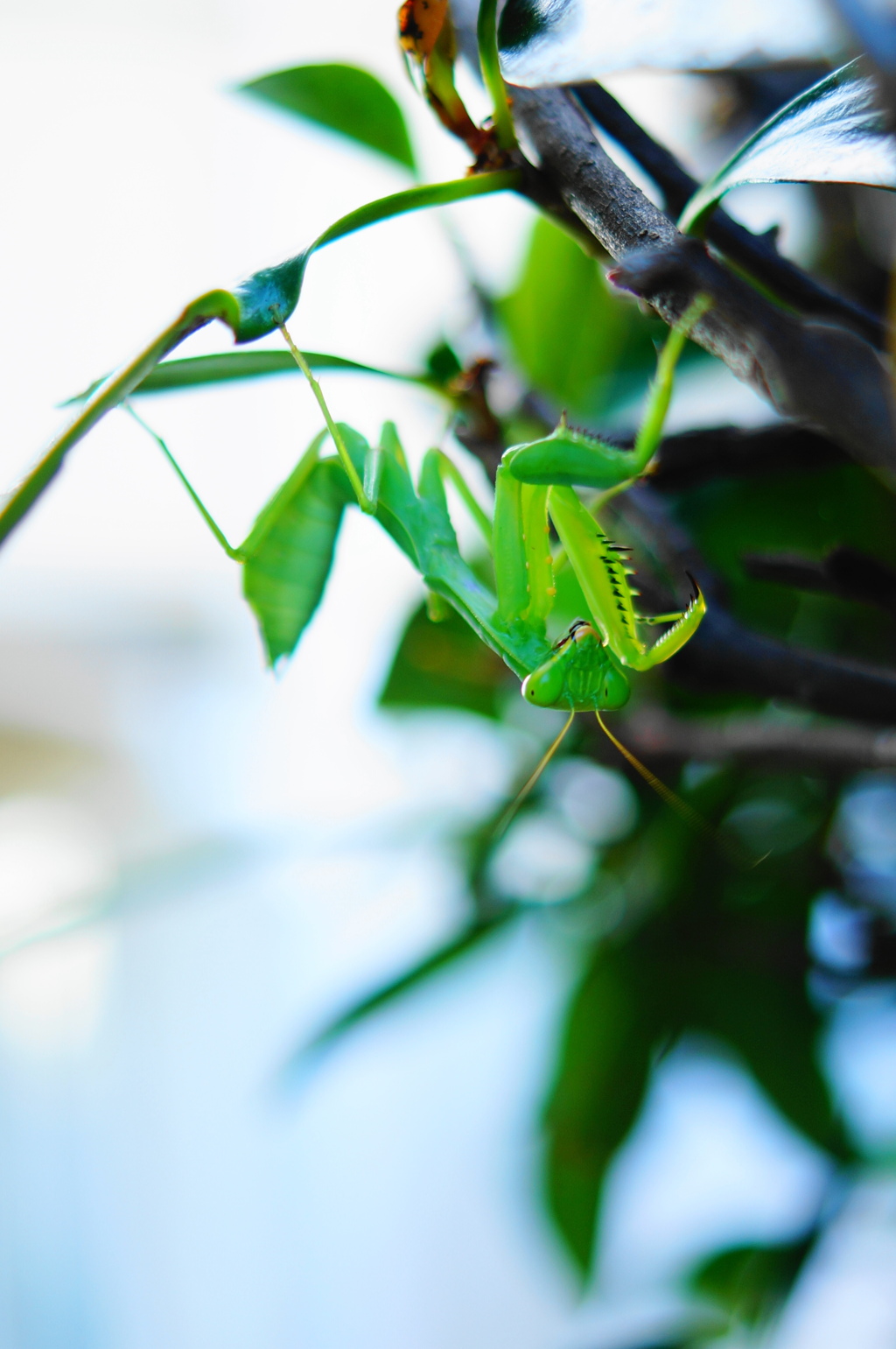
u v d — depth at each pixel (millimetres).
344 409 236
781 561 181
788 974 211
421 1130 422
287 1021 393
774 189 209
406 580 313
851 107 153
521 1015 294
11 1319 394
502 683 221
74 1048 416
